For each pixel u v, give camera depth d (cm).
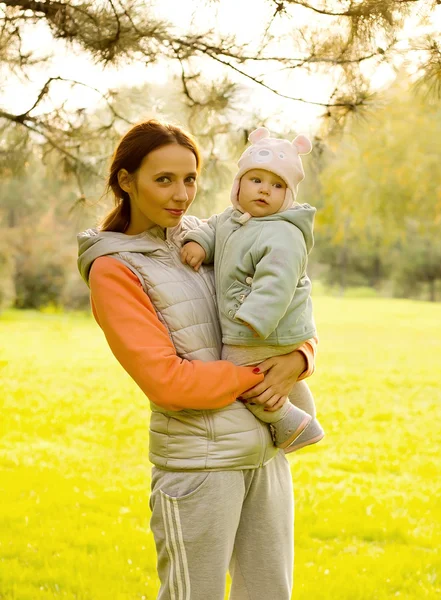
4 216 2964
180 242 261
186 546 235
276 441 251
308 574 430
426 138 1446
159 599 247
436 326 2675
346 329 2520
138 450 788
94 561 437
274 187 246
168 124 246
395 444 830
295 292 244
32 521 516
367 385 1303
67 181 521
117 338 234
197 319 246
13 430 873
